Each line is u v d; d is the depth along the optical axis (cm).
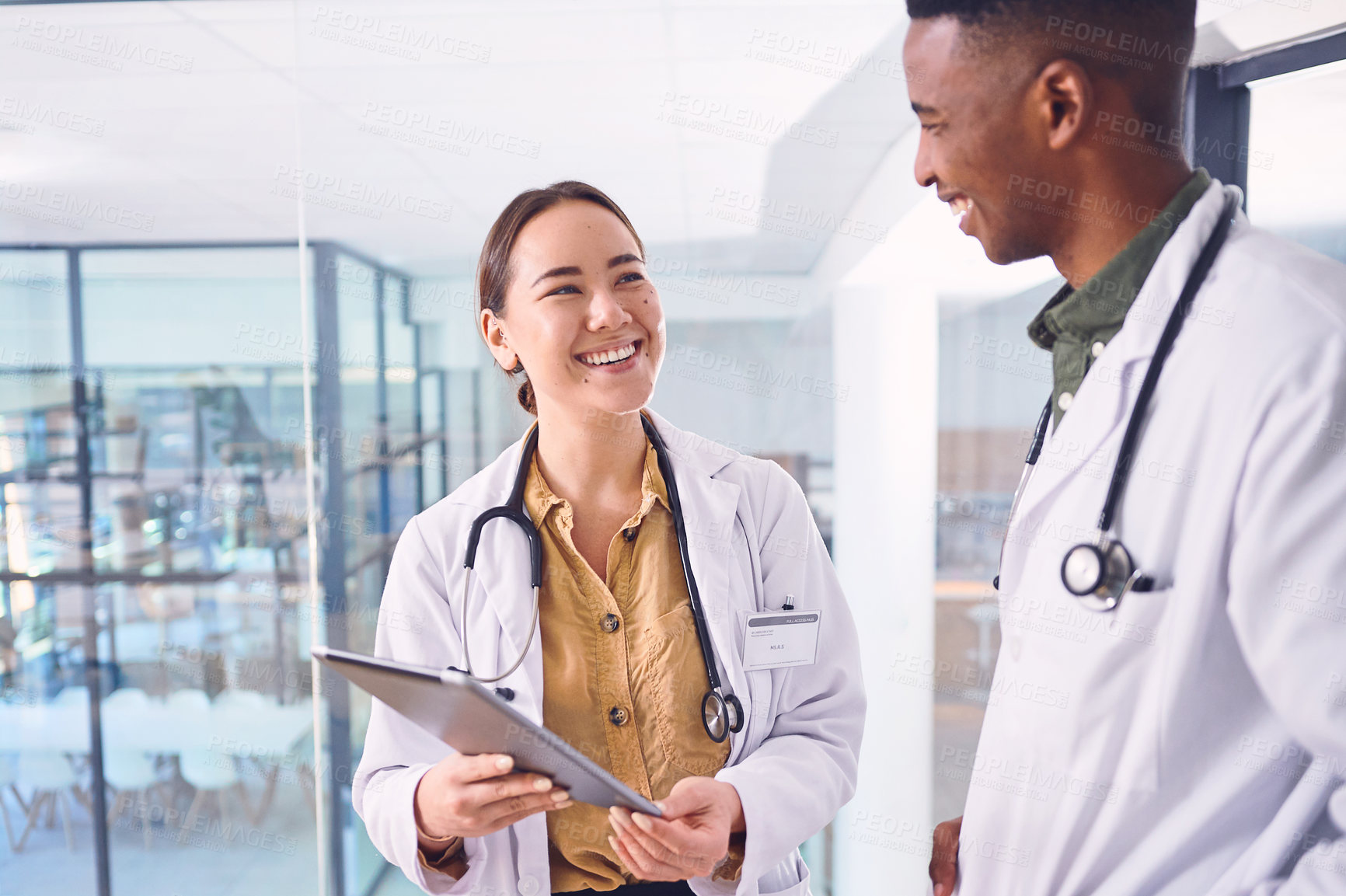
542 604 95
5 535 352
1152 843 75
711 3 198
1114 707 77
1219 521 70
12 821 343
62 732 351
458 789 78
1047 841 83
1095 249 82
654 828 73
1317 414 64
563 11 205
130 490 367
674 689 90
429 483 284
